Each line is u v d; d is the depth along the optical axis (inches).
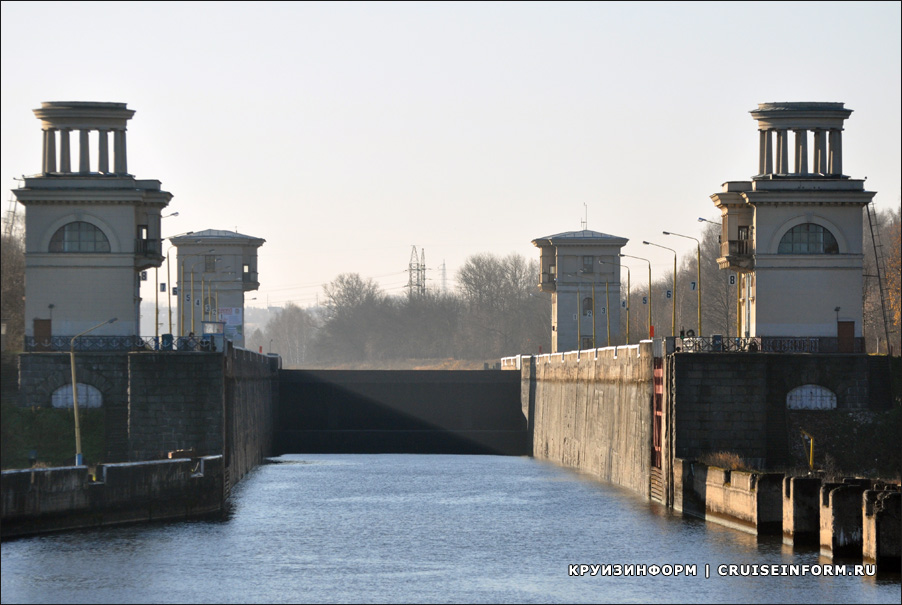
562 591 7583.7
